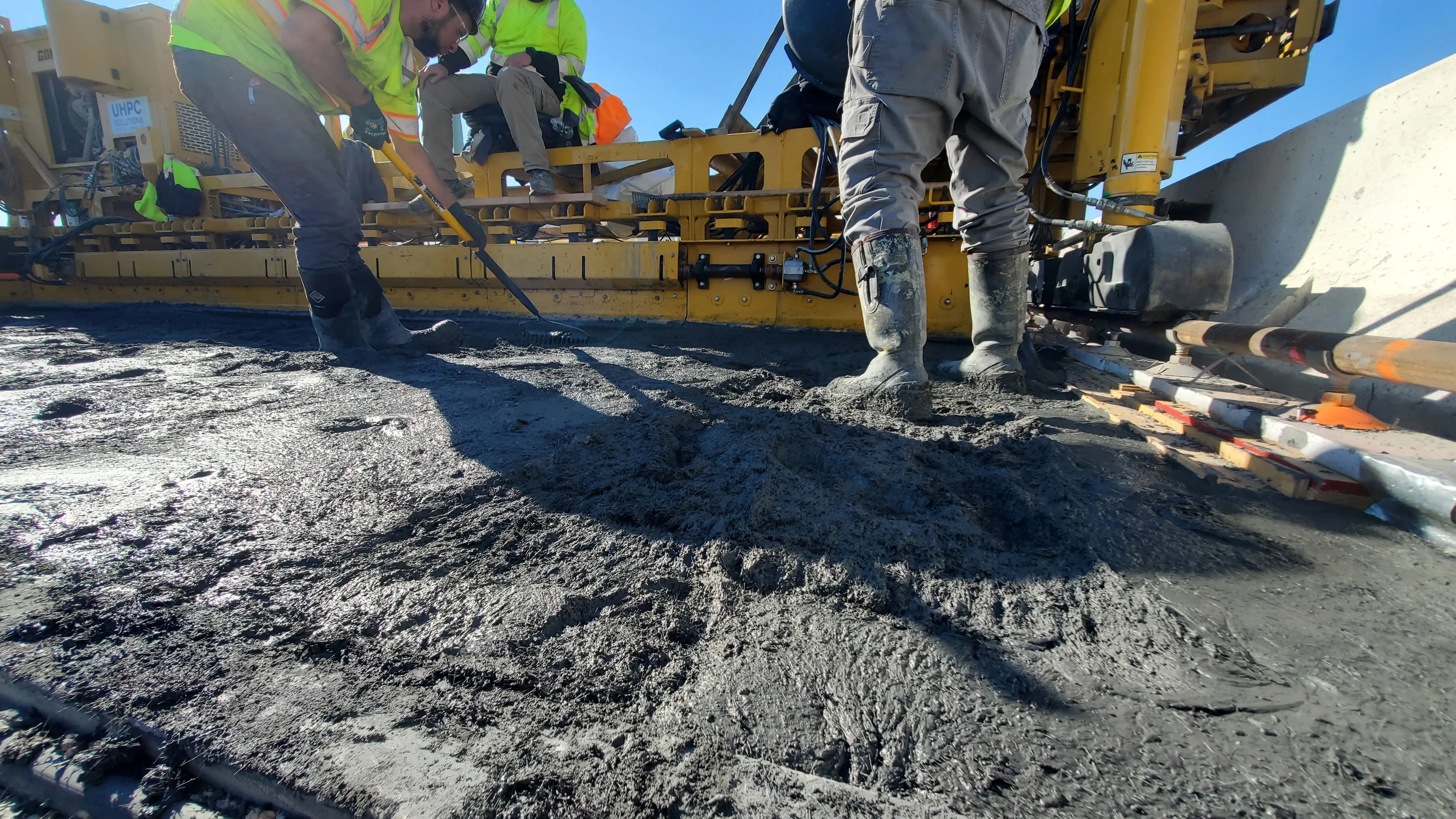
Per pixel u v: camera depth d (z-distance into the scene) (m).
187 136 5.95
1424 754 0.69
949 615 0.96
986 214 2.47
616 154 4.38
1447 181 3.15
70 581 1.03
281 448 1.72
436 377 2.69
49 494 1.39
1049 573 1.07
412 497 1.37
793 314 4.10
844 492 1.44
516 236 5.13
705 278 4.14
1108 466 1.61
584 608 0.96
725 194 3.99
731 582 1.03
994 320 2.61
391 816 0.61
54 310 5.70
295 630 0.91
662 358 3.23
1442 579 1.06
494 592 1.00
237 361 3.12
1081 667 0.84
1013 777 0.67
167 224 5.62
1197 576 1.07
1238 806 0.63
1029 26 2.16
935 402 2.37
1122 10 3.26
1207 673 0.83
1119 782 0.66
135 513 1.29
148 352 3.42
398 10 2.89
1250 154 4.72
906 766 0.69
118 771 0.71
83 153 6.28
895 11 1.99
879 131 2.09
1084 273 3.71
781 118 3.70
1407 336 2.73
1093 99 3.41
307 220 2.90
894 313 2.13
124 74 5.70
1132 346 3.61
